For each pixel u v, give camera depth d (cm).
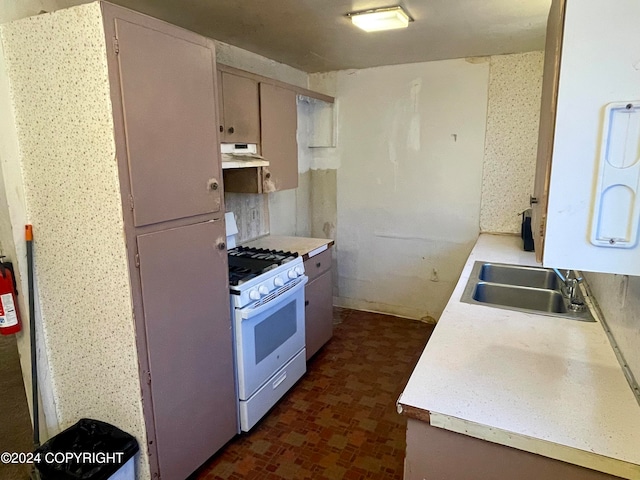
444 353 135
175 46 165
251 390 225
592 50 81
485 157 332
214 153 190
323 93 383
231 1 203
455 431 104
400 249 379
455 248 356
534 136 313
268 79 274
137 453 170
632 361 120
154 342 168
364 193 385
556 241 90
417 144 354
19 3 162
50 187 162
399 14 217
